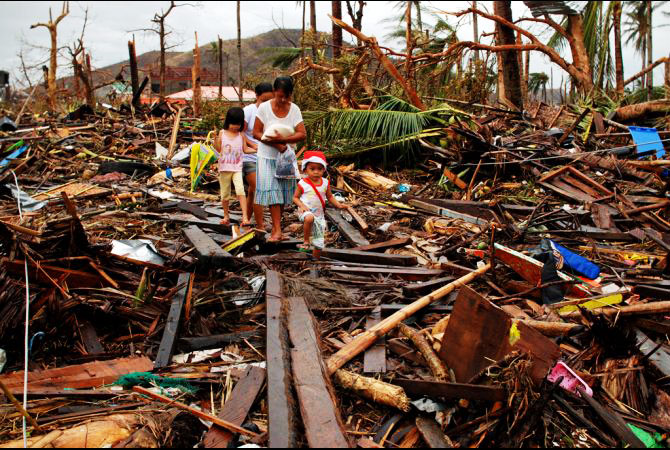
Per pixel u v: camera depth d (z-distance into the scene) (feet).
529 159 30.50
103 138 44.47
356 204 27.76
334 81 42.98
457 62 49.42
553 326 13.46
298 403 9.90
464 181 31.53
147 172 33.88
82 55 75.77
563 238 21.85
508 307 14.98
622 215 24.32
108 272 14.76
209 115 49.39
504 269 17.19
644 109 38.32
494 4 50.93
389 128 34.50
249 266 15.64
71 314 13.32
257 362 12.62
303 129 19.07
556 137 37.50
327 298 14.88
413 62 45.50
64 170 34.91
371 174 33.37
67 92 79.71
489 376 10.50
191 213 23.86
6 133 45.55
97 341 13.24
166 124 51.83
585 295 15.57
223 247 17.48
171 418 10.05
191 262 15.53
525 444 10.12
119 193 28.32
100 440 9.34
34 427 9.72
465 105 46.98
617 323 13.29
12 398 9.25
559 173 28.86
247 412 10.48
